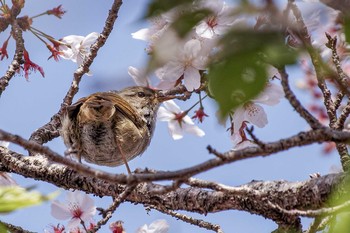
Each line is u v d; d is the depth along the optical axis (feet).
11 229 26.09
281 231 23.59
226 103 9.82
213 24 18.60
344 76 20.26
